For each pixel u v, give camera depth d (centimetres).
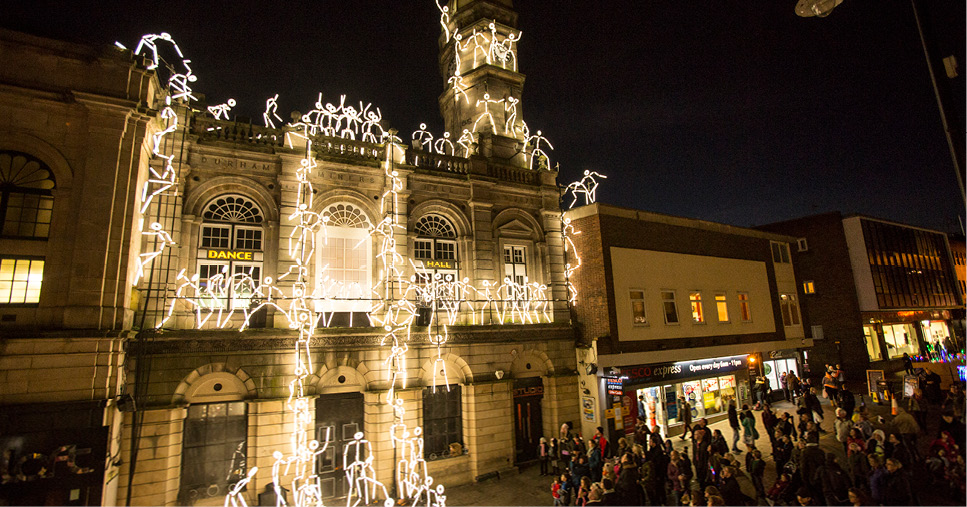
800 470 1043
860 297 3002
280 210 1398
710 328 2091
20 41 1048
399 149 1602
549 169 1902
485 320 1652
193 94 1398
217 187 1351
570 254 1925
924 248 3584
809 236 3209
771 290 2458
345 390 1391
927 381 2019
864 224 3089
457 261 1683
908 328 3359
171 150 1280
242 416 1277
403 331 1460
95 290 1015
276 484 1212
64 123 1065
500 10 2173
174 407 1167
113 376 1027
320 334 1344
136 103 1099
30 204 1035
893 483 920
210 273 1314
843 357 2964
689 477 1085
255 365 1275
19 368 936
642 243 1958
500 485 1472
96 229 1039
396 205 1562
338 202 1505
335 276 1461
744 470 1417
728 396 2108
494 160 1812
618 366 1727
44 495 911
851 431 1154
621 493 1027
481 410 1559
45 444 930
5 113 1020
